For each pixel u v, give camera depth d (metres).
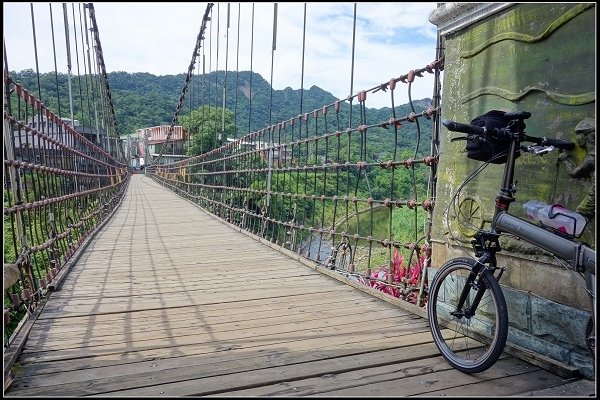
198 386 1.66
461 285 2.22
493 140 1.73
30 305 2.55
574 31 1.70
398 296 3.05
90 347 2.07
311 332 2.27
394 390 1.64
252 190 6.24
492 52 2.06
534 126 1.85
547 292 1.83
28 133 3.04
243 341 2.15
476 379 1.73
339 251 3.80
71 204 5.19
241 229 6.61
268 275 3.68
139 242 5.63
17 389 1.64
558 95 1.75
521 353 1.88
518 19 1.92
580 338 1.70
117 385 1.67
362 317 2.52
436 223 2.45
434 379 1.73
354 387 1.67
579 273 1.58
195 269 3.93
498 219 1.76
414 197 2.76
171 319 2.50
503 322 1.67
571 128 1.71
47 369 1.82
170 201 14.10
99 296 3.00
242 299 2.92
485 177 2.11
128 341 2.15
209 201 10.02
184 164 15.68
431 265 2.50
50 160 4.02
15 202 2.61
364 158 3.29
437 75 2.56
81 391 1.62
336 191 3.82
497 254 2.05
